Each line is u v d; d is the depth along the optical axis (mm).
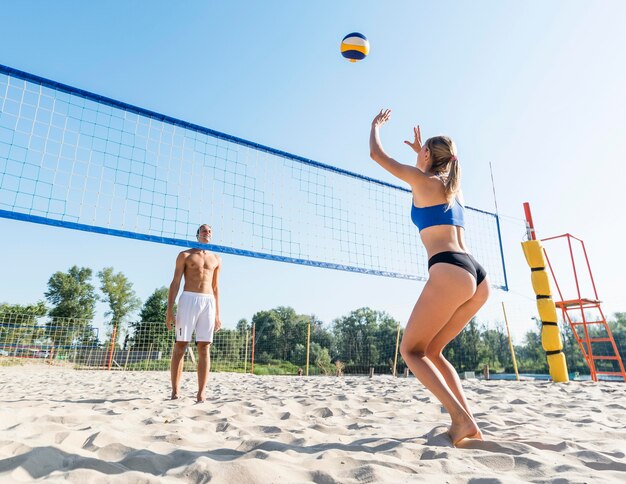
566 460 1412
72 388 4906
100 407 2770
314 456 1421
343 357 43750
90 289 43688
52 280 42688
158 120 3422
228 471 1166
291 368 36969
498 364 27719
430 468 1245
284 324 46906
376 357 42781
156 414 2469
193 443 1702
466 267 1664
